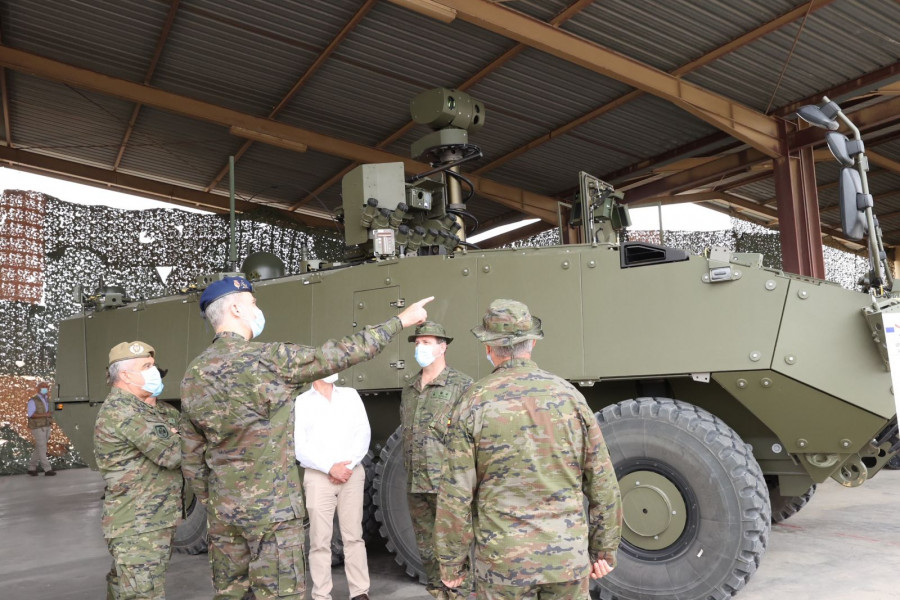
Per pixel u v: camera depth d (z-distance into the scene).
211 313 3.13
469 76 12.88
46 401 14.33
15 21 12.44
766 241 20.42
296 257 19.00
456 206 6.63
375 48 12.21
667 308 4.50
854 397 4.07
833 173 16.89
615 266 4.68
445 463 2.56
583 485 2.62
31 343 14.77
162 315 7.19
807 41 10.85
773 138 13.29
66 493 11.39
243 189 19.59
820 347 4.14
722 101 12.69
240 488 2.91
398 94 13.84
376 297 5.50
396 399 5.82
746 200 19.67
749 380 4.29
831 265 22.56
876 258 4.25
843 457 4.36
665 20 10.70
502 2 10.70
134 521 3.58
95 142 17.34
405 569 5.54
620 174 16.58
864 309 4.02
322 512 4.42
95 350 8.01
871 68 11.52
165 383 7.03
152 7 11.59
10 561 6.68
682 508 4.27
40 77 14.27
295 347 3.02
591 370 4.63
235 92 14.30
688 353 4.41
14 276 14.61
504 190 17.70
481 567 2.46
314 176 18.41
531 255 4.95
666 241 19.81
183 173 18.97
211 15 11.63
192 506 6.42
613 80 12.63
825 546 5.69
